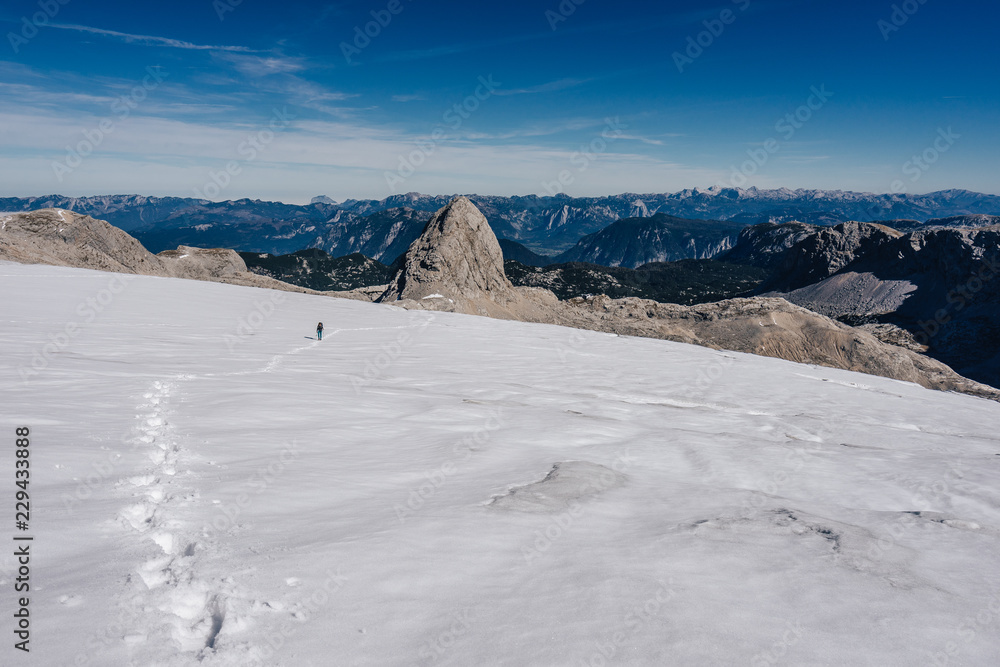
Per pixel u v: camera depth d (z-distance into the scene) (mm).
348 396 17375
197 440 10133
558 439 13742
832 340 86188
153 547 5121
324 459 9883
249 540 5543
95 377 16141
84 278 53625
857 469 12844
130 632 3637
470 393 21141
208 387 16359
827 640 4367
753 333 86875
